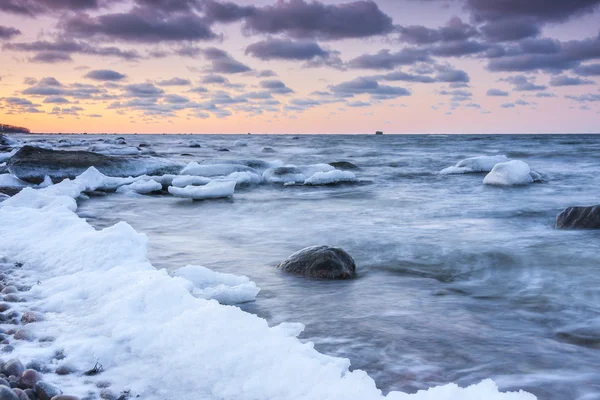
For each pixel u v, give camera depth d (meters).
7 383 2.70
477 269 6.01
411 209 11.05
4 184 13.30
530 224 9.00
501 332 3.90
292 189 15.16
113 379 2.82
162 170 16.66
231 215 10.54
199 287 4.75
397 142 63.56
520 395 2.42
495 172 15.81
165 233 8.40
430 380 3.07
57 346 3.25
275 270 5.80
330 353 3.45
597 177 17.61
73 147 34.19
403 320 4.13
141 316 3.59
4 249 5.95
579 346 3.63
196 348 3.03
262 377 2.70
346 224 9.13
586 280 5.49
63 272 5.00
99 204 11.77
